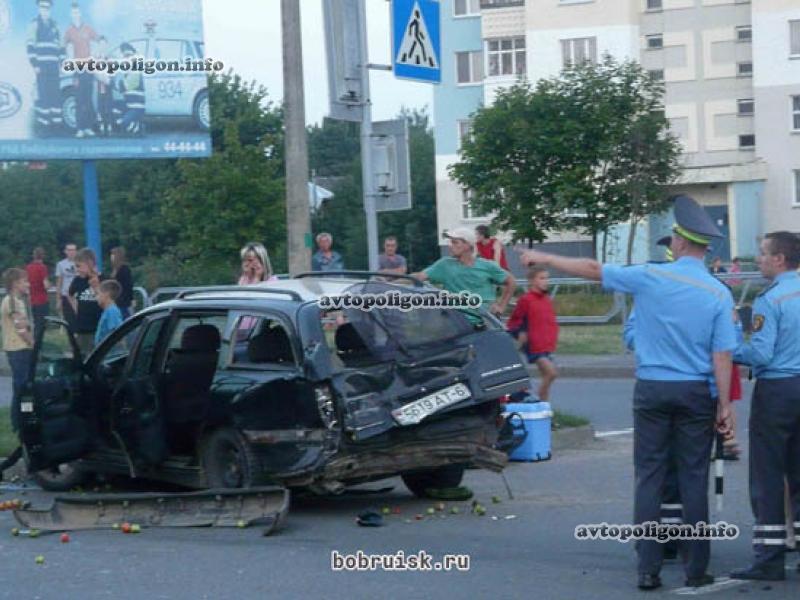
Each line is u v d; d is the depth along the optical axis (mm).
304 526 9188
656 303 7027
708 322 6938
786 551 7672
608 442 13508
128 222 50438
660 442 7098
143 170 50312
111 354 10867
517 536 8773
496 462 9844
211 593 7258
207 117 26891
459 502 10156
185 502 9273
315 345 9039
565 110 41344
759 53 53344
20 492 11094
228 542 8625
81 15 25766
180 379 9945
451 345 9617
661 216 45219
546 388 13414
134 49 26188
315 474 8953
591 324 27797
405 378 9258
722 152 55344
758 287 26312
